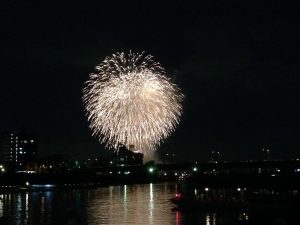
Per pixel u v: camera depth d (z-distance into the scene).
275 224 56.25
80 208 180.12
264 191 172.00
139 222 137.75
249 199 146.88
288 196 144.88
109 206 187.25
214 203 150.12
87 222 141.25
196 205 151.62
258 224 117.56
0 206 190.75
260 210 142.50
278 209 140.75
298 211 138.12
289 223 117.62
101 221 143.00
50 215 159.62
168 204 189.12
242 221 120.62
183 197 156.88
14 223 139.62
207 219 134.00
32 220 147.00
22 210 175.25
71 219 42.91
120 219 146.00
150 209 170.75
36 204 199.62
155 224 132.25
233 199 151.50
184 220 134.62
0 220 111.75
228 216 138.00
